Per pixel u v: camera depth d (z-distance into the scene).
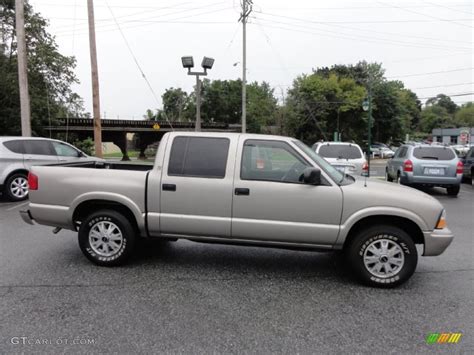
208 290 3.95
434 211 4.03
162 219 4.41
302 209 4.12
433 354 2.81
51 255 5.03
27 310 3.41
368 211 4.04
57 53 23.69
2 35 21.86
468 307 3.62
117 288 3.95
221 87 70.19
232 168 4.27
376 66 54.84
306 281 4.27
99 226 4.59
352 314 3.45
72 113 32.53
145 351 2.79
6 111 21.72
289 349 2.85
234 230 4.28
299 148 4.27
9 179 9.21
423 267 4.79
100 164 6.00
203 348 2.84
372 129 53.50
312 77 48.44
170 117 69.94
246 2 27.75
